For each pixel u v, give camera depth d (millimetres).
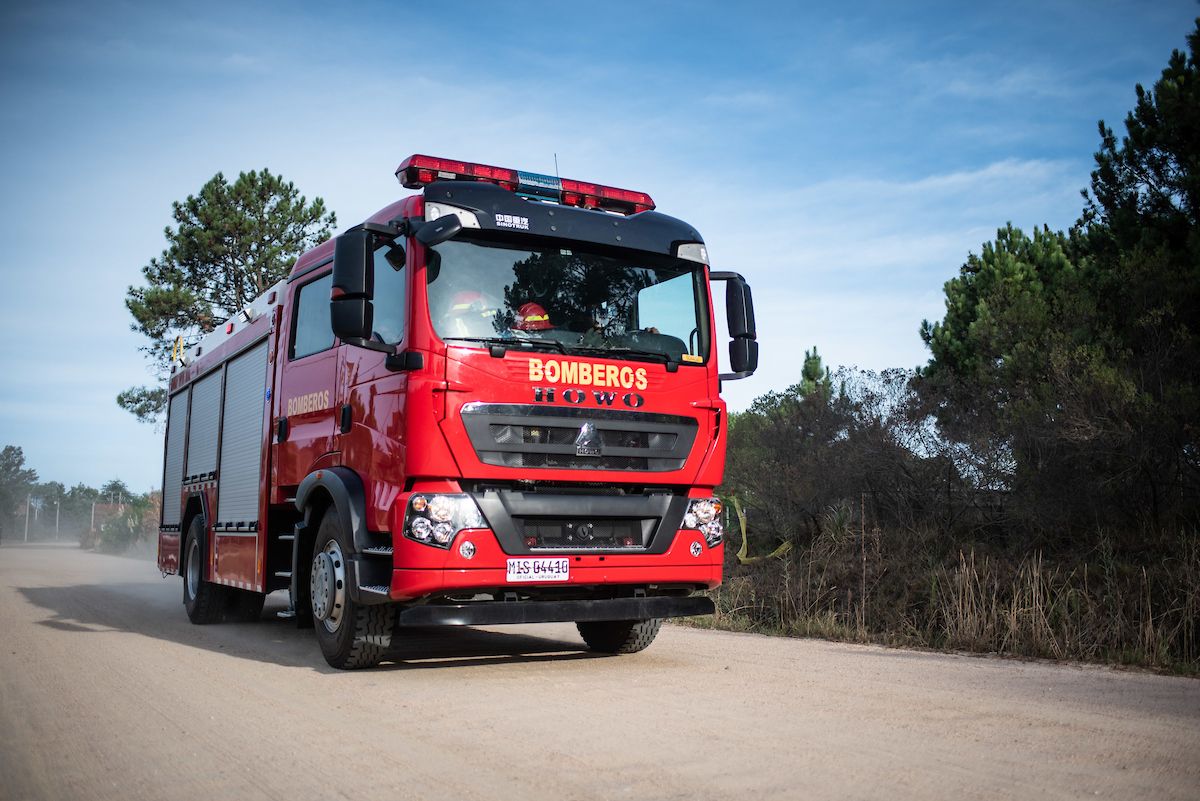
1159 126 11328
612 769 4387
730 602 11453
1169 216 11438
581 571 7074
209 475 11625
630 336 7598
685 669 7426
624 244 7738
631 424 7367
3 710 5902
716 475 7797
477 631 10594
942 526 11492
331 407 8109
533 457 6988
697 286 8086
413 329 6879
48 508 176125
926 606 9672
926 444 11883
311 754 4766
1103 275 11258
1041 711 5652
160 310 31797
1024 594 9047
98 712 5832
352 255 6863
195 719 5609
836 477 12375
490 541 6805
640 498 7395
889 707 5773
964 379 12758
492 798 3990
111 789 4250
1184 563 8492
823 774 4281
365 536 7203
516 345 7051
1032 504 10391
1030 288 13344
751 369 8078
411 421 6754
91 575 22672
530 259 7383
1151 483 9742
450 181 7359
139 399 34125
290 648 9016
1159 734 5059
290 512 9508
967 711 5652
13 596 15016
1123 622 8227
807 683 6680
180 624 11508
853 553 11414
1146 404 9398
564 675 7125
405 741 4988
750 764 4453
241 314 11102
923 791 4031
